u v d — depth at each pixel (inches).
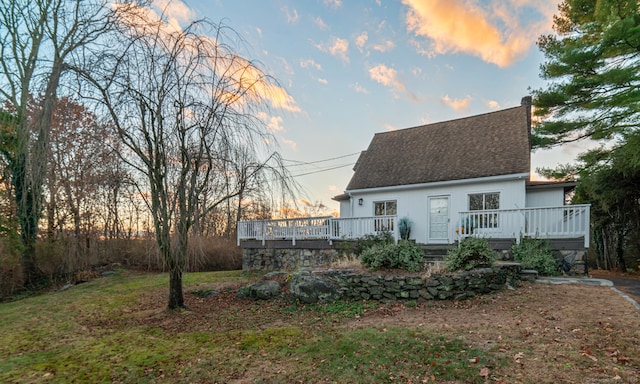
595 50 475.2
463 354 158.9
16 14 394.6
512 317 210.8
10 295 433.7
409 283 280.5
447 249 409.7
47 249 483.5
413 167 543.8
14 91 389.4
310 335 203.5
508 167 445.7
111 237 572.7
